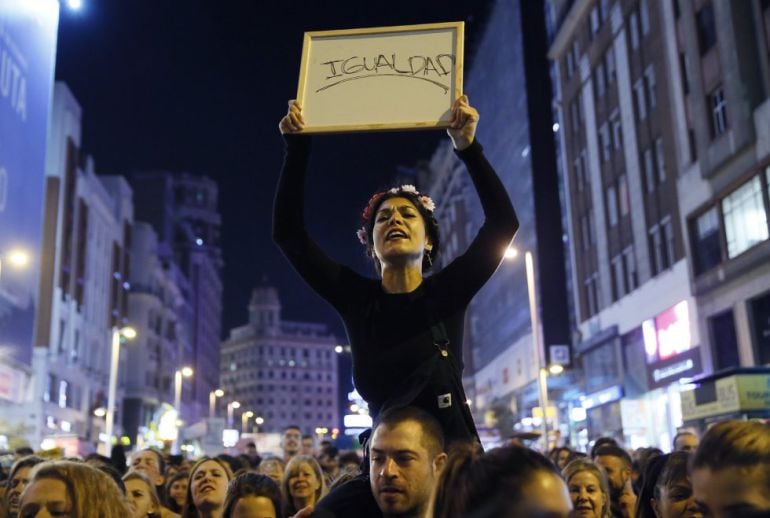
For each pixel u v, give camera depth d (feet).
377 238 11.63
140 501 22.30
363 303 11.66
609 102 128.47
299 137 11.60
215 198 467.11
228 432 136.15
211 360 411.34
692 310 99.55
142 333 239.30
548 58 160.45
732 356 90.84
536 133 167.84
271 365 593.01
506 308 188.24
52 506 11.75
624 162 122.31
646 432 110.83
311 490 26.25
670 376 104.42
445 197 250.57
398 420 9.94
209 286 406.82
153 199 322.55
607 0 128.98
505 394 189.26
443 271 11.68
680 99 101.86
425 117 11.27
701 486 7.52
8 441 106.52
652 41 111.55
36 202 97.66
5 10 86.69
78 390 176.45
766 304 84.64
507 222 11.50
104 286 202.08
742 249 88.12
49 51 100.63
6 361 90.79
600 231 130.41
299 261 11.80
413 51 11.66
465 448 7.77
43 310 151.84
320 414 598.34
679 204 102.32
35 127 96.32
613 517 25.36
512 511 6.54
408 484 9.64
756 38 86.02
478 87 220.64
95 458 33.12
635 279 118.01
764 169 83.61
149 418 244.22
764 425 7.73
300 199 11.80
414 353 11.14
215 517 22.65
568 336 158.10
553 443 77.56
